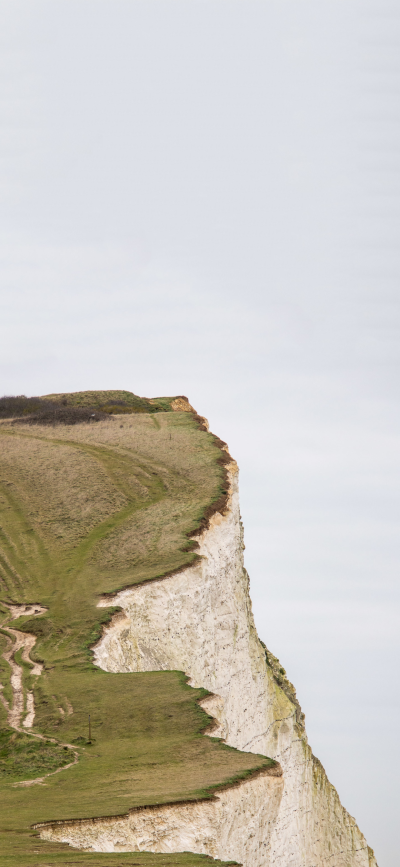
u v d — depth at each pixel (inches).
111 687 1327.5
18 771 988.6
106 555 2023.9
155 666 1644.9
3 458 2819.9
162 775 981.2
